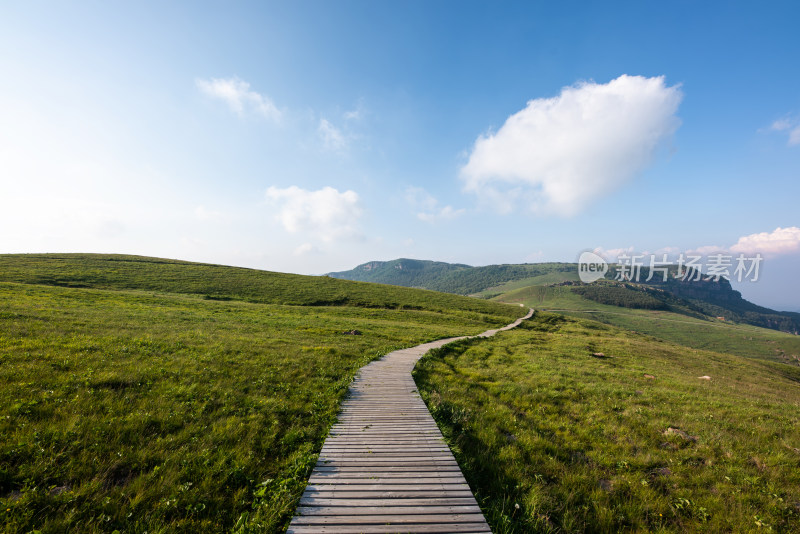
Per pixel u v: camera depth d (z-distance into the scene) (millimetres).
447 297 83625
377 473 8141
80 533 5738
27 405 9656
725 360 45594
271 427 10477
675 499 8438
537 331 55875
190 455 8281
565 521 7258
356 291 74000
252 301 57625
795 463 10352
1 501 5957
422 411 12781
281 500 6918
